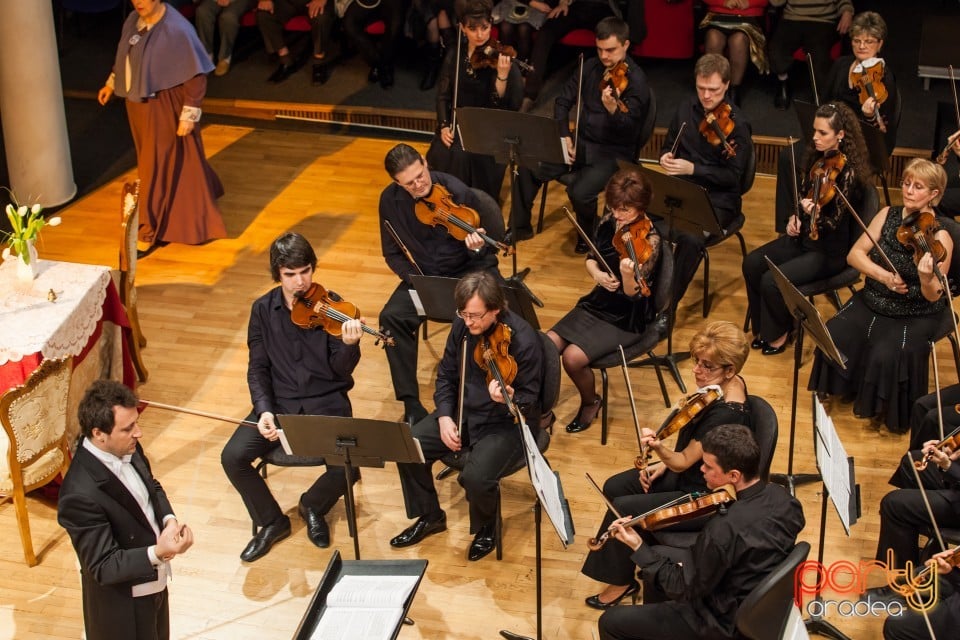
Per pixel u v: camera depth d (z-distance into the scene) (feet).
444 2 35.86
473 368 19.97
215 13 37.01
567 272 28.66
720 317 26.94
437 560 20.62
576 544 20.93
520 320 19.85
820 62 33.99
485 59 28.30
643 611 16.93
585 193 28.19
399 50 38.78
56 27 39.91
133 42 28.22
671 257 22.12
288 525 21.03
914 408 21.30
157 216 29.58
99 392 15.56
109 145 34.91
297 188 32.50
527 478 22.47
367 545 20.95
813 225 24.07
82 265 22.84
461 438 20.43
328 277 28.45
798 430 23.40
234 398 24.50
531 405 19.77
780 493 16.14
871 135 26.81
